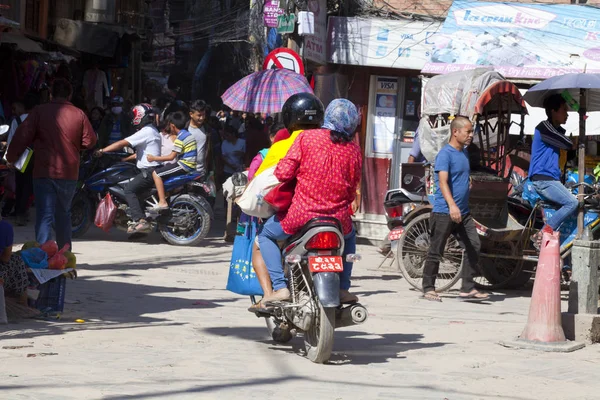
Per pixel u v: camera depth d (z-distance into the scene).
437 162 11.41
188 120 16.86
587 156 14.15
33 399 5.83
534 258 12.20
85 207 16.58
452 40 17.81
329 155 7.24
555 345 8.34
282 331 8.17
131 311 9.73
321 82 19.70
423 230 12.70
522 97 12.69
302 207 7.23
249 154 22.17
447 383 6.80
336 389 6.47
